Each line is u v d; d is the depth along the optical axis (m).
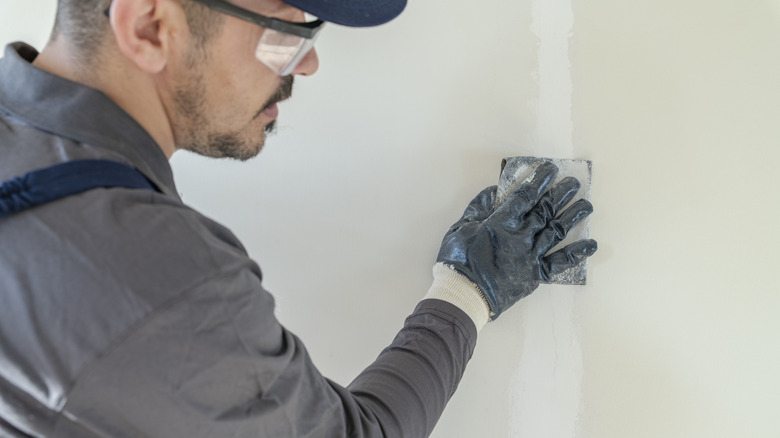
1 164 0.67
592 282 1.35
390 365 1.04
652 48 1.33
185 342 0.64
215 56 0.76
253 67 0.80
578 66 1.35
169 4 0.68
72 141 0.69
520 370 1.38
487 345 1.39
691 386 1.33
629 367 1.35
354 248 1.42
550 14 1.36
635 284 1.34
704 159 1.32
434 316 1.16
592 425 1.36
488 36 1.38
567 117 1.36
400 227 1.41
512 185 1.34
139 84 0.76
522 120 1.38
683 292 1.33
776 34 1.29
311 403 0.81
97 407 0.62
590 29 1.35
